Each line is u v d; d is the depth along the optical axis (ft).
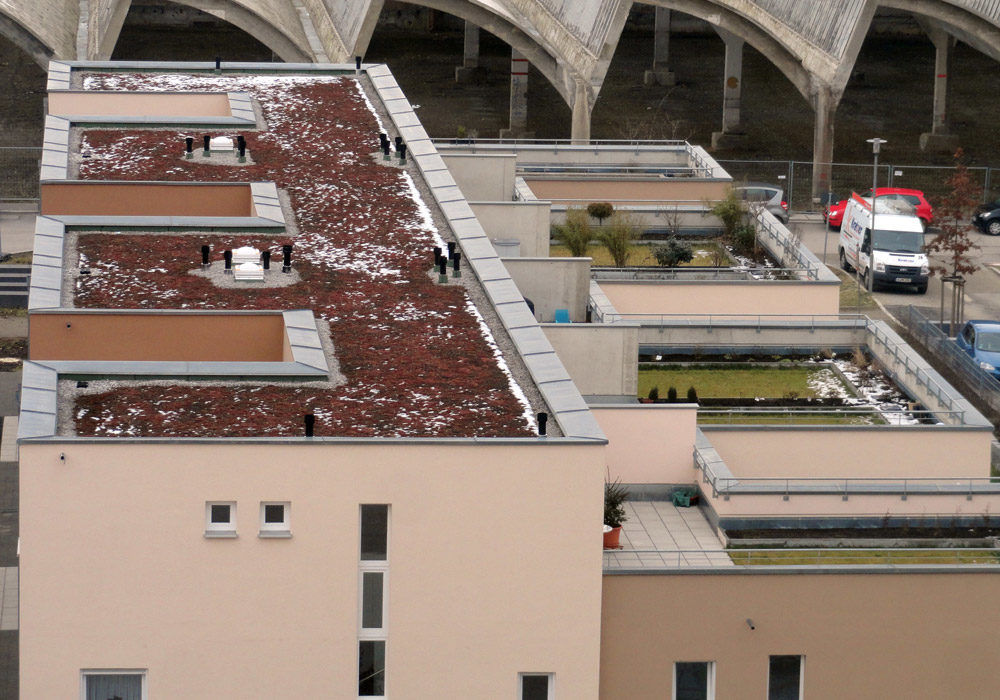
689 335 205.36
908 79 432.66
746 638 141.38
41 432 121.39
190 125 204.54
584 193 253.65
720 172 260.62
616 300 213.66
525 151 272.51
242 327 145.38
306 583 124.77
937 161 366.22
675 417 163.94
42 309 142.20
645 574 139.33
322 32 369.91
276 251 164.76
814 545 153.79
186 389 133.28
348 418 128.57
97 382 134.10
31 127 374.43
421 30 470.39
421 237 171.12
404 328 147.84
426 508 124.47
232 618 124.57
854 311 277.03
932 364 245.86
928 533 156.97
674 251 231.71
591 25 340.39
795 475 171.32
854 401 192.13
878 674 142.92
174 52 433.89
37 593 122.01
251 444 121.39
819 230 325.83
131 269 158.40
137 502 121.49
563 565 126.62
